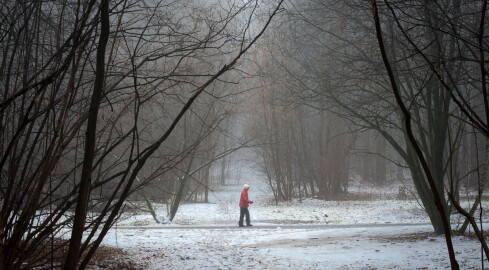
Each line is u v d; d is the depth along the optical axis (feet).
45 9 15.83
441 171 43.65
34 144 12.76
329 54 42.93
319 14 43.29
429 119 44.16
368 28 38.73
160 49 15.51
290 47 45.24
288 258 35.53
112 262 29.60
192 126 69.56
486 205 82.07
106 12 9.64
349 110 44.65
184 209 93.09
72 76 11.80
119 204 10.47
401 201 105.40
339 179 118.32
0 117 12.94
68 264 8.91
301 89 45.60
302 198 119.65
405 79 42.50
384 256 33.58
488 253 6.70
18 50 14.84
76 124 13.01
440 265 28.27
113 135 27.32
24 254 12.09
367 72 37.14
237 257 36.50
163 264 32.24
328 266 31.37
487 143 7.30
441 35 30.07
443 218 6.45
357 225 66.33
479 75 28.22
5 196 12.12
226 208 89.92
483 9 7.75
